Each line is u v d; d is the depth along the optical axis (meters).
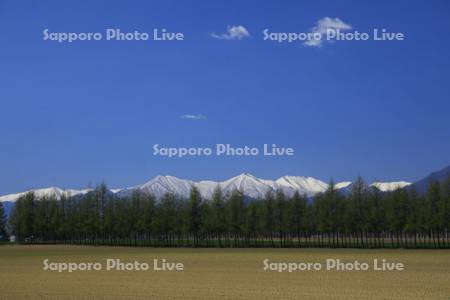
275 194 135.50
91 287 47.00
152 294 42.31
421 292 42.59
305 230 131.25
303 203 132.50
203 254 101.56
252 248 131.25
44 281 52.03
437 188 117.88
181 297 40.72
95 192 167.12
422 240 157.12
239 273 59.62
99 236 171.88
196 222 141.75
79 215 169.50
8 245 172.75
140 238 165.38
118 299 39.84
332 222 125.62
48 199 180.75
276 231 133.88
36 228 178.00
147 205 153.75
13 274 60.19
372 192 124.12
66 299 39.91
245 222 136.00
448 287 45.78
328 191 127.88
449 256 88.25
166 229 148.38
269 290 44.34
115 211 161.38
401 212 120.12
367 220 122.56
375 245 130.25
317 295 41.16
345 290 44.03
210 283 49.59
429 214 117.06
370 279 52.38
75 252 116.81
